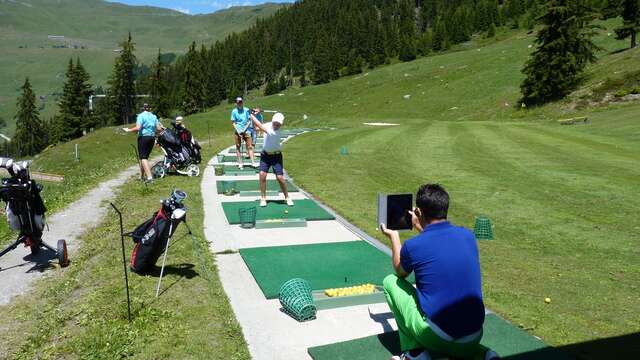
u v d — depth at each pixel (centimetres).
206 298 603
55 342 507
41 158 4188
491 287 655
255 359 483
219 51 14012
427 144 2159
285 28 13888
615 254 788
